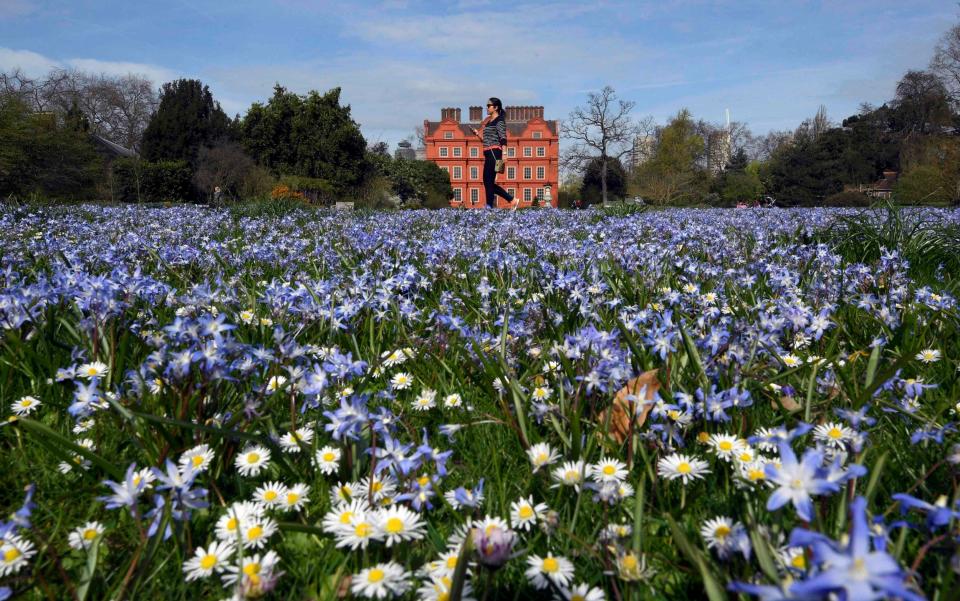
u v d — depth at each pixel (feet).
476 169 328.90
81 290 9.42
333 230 30.68
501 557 3.84
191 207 60.39
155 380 7.49
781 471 3.64
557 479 5.74
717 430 6.66
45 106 192.44
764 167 273.13
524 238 25.38
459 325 9.83
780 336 9.61
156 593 4.76
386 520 4.74
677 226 31.04
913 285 14.76
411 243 23.29
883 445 6.37
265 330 10.66
